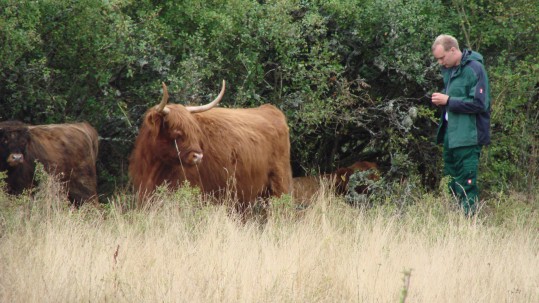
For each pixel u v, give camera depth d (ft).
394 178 156.04
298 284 86.43
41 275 83.05
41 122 151.02
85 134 141.90
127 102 151.64
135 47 144.05
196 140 122.62
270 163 139.54
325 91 156.25
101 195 153.28
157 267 88.48
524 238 115.34
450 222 114.01
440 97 131.64
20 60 143.33
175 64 151.12
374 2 156.87
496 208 133.49
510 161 164.86
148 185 123.85
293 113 154.71
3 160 129.80
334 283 88.17
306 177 163.63
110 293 80.64
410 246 104.47
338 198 135.33
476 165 133.08
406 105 160.86
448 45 131.85
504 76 155.22
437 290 88.07
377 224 110.83
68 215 105.09
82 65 145.89
